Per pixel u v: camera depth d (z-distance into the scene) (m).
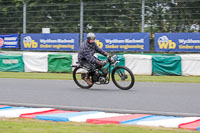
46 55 28.17
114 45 28.45
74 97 13.62
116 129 7.48
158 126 8.14
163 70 25.67
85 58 15.92
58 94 14.52
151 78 23.41
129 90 15.91
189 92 15.34
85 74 16.20
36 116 9.16
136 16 28.31
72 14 29.84
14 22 31.44
